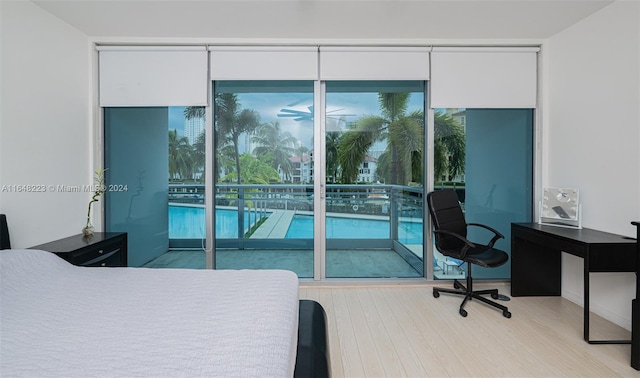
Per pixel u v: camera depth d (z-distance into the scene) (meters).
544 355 1.96
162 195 3.21
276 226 3.24
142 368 0.84
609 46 2.43
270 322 1.13
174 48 3.03
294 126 3.19
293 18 2.67
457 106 3.11
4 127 2.16
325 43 3.05
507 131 3.22
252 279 1.59
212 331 1.05
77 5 2.44
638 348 1.80
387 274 3.27
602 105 2.50
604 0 2.36
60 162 2.64
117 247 2.66
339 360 1.89
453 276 3.25
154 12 2.56
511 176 3.24
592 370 1.81
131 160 3.20
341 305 2.72
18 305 1.25
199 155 3.17
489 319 2.45
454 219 2.89
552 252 2.95
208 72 3.08
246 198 3.23
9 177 2.19
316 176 3.17
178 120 3.16
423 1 2.41
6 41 2.17
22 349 0.93
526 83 3.12
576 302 2.79
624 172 2.32
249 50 3.04
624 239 2.20
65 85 2.70
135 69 3.05
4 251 1.63
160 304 1.27
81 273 1.65
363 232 3.25
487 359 1.91
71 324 1.10
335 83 3.18
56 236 2.60
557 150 2.98
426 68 3.09
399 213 3.26
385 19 2.69
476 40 3.08
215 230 3.23
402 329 2.28
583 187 2.69
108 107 3.14
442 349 2.02
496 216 3.24
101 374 0.81
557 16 2.62
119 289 1.43
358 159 3.22
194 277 1.62
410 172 3.24
